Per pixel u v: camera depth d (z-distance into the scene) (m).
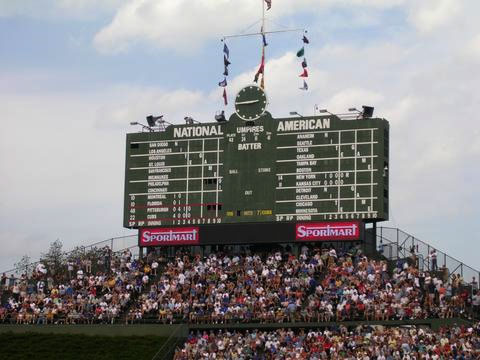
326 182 80.00
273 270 80.56
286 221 80.62
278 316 77.12
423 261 78.31
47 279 86.75
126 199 84.31
